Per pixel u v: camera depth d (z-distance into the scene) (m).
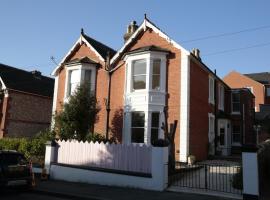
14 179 11.79
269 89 48.81
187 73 18.70
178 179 13.94
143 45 20.53
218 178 14.09
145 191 12.12
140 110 19.14
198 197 10.90
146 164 12.90
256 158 10.57
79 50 23.66
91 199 11.09
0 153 11.86
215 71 24.45
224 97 29.11
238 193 11.32
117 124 20.41
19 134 28.75
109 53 21.92
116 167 13.70
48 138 19.36
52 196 11.95
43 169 15.55
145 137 18.66
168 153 13.21
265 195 11.07
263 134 29.72
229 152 26.78
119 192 11.97
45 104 31.92
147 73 19.16
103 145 14.32
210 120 23.16
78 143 15.25
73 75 22.64
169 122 18.70
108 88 21.31
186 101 18.42
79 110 18.75
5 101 28.22
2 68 30.52
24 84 30.75
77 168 14.74
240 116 29.39
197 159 19.53
